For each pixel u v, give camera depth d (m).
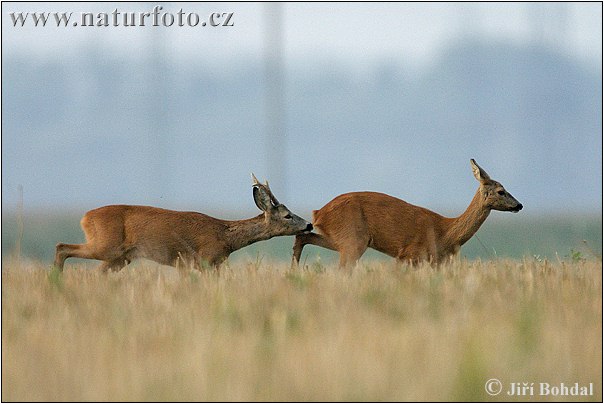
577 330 16.83
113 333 17.33
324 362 14.95
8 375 15.14
